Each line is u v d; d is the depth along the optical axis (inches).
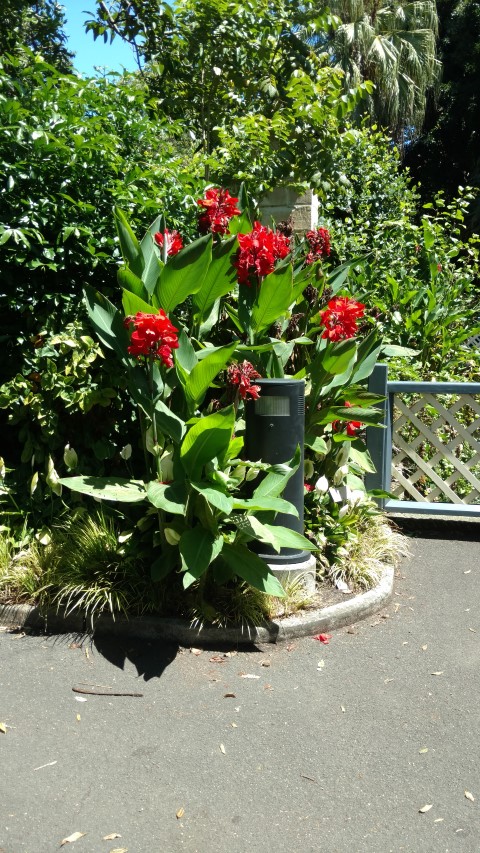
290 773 112.0
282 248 178.9
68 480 152.6
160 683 137.7
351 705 131.0
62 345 177.0
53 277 184.2
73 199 184.9
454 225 381.1
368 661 146.9
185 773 111.7
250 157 293.9
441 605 173.5
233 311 181.6
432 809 104.3
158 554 165.2
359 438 210.4
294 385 162.9
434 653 149.9
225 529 166.4
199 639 152.9
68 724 123.9
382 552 194.9
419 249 340.8
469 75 923.4
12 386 174.9
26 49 205.9
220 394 192.2
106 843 96.9
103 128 205.8
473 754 116.8
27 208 175.6
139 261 163.8
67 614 155.6
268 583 147.5
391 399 225.8
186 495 147.6
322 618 159.2
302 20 327.0
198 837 98.4
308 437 182.1
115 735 121.0
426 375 278.5
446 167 998.4
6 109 175.5
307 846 97.0
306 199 298.4
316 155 293.6
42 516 178.5
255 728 123.6
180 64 331.6
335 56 758.5
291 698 133.2
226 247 160.6
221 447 144.2
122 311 162.4
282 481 153.8
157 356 142.9
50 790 107.0
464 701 132.1
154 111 243.9
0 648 149.6
